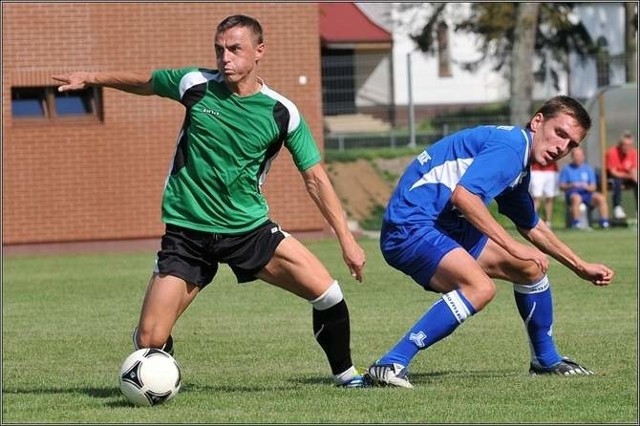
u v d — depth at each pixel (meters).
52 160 85.50
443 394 26.66
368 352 36.16
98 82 27.86
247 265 27.09
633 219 101.00
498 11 158.62
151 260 76.50
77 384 29.92
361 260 27.17
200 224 26.69
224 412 24.45
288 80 87.62
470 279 27.52
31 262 77.31
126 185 86.62
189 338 39.53
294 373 31.61
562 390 27.27
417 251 27.95
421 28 179.75
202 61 85.88
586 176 93.94
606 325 41.25
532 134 28.38
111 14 84.50
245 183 26.73
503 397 26.27
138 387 25.30
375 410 24.58
